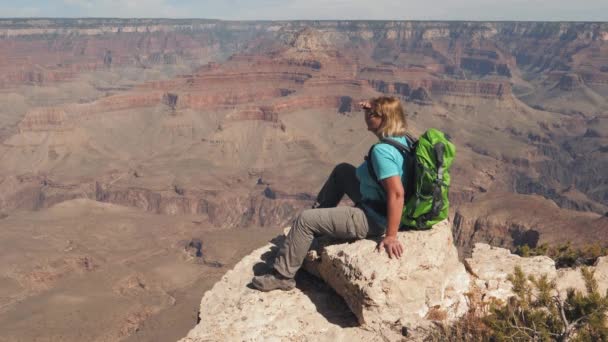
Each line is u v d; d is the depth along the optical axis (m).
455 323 6.59
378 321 6.32
